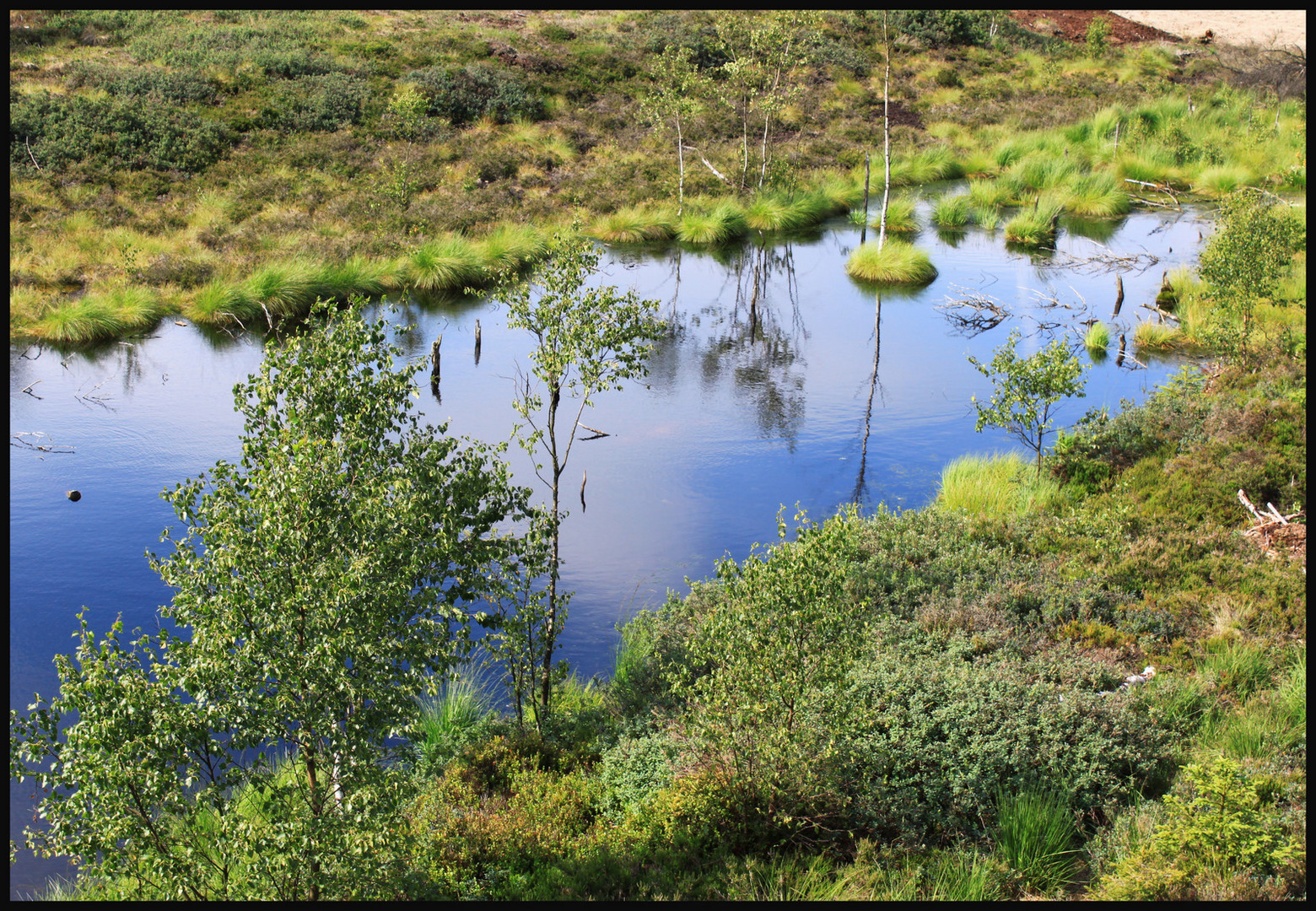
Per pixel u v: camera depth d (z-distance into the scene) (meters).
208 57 40.94
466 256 27.33
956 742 7.70
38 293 22.92
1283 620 10.04
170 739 5.57
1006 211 38.03
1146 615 10.37
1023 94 51.59
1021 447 17.27
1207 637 9.91
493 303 25.78
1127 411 16.84
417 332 23.97
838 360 22.64
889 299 27.88
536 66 46.88
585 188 36.06
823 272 30.69
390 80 42.59
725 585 7.68
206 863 5.99
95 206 28.22
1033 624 10.32
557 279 10.01
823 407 19.59
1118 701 8.21
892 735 7.86
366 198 31.53
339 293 25.06
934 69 53.06
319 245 26.61
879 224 36.34
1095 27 59.81
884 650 9.54
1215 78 56.16
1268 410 15.22
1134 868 6.21
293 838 5.74
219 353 21.70
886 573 11.47
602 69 47.91
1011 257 31.70
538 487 15.52
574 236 10.09
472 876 7.00
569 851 7.31
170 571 6.03
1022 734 7.75
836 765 7.37
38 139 31.56
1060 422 18.25
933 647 9.67
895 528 12.91
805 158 41.72
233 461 15.98
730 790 7.39
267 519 5.84
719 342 23.91
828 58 52.41
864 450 17.28
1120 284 25.20
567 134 41.06
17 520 13.74
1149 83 54.03
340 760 6.15
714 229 33.56
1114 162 42.16
